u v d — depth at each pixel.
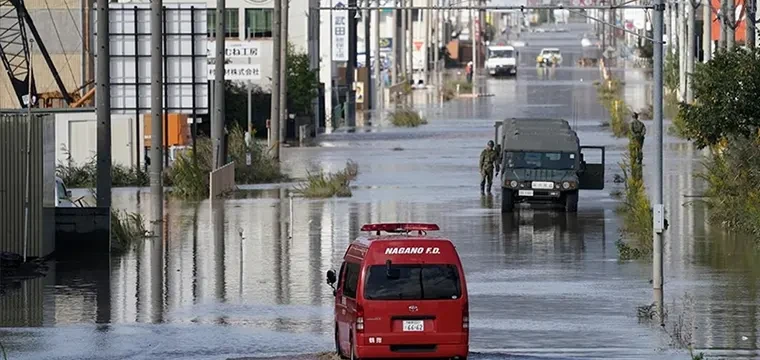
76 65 152.25
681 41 182.25
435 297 43.06
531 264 69.31
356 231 82.00
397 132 173.00
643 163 122.06
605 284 62.88
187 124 135.62
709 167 87.88
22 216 71.12
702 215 87.31
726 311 55.12
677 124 151.25
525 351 47.47
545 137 93.38
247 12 172.25
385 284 42.97
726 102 79.19
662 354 46.59
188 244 77.56
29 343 49.59
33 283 64.25
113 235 76.69
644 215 78.38
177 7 103.25
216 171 102.94
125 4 102.62
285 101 157.38
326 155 140.25
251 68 155.38
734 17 108.69
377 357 42.84
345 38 189.50
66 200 84.19
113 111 102.31
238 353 47.47
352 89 199.38
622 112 170.50
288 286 62.81
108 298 59.88
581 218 88.56
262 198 102.81
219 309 56.97
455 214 90.69
